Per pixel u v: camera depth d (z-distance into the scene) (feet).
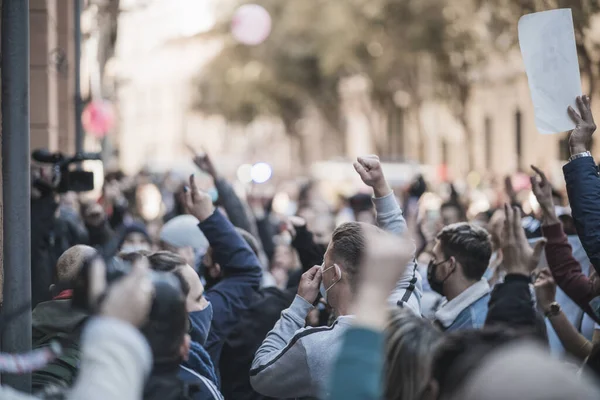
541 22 18.75
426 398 11.83
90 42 96.68
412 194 47.14
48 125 57.47
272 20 188.85
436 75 151.43
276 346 16.99
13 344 15.46
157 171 169.07
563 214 31.07
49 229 34.47
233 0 203.31
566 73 18.67
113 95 137.28
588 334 27.61
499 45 109.19
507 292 16.75
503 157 197.67
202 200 21.75
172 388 12.07
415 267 18.17
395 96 182.39
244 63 203.51
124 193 75.00
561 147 180.45
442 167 173.88
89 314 10.88
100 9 103.24
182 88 413.80
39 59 57.21
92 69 98.22
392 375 12.07
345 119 282.56
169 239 26.40
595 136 93.40
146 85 444.14
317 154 304.50
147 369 10.12
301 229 25.75
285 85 195.52
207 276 24.71
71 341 14.67
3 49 17.21
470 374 10.81
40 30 57.00
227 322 21.61
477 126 206.39
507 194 36.14
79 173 37.63
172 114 420.77
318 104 204.54
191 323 18.60
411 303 17.48
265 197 59.62
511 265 17.24
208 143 399.44
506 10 95.91
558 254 21.42
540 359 8.05
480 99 204.54
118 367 9.79
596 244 17.56
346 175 179.52
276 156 343.46
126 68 456.04
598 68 78.48
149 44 446.60
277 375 16.16
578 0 76.59
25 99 17.25
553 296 22.72
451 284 20.89
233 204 32.01
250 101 204.13
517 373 7.94
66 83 72.08
